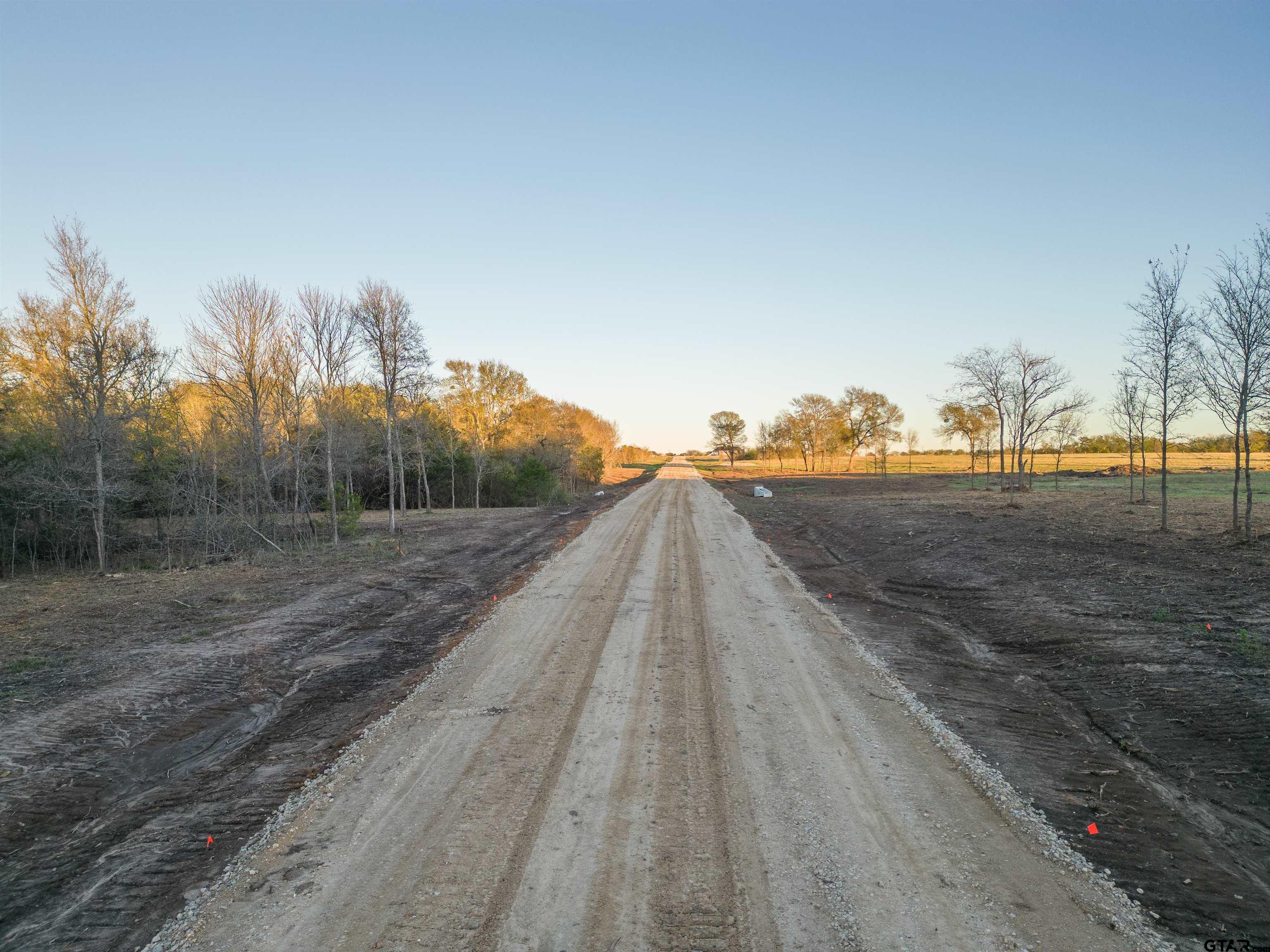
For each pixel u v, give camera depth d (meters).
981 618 12.95
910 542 21.17
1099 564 15.16
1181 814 6.09
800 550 22.19
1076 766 7.07
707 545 22.23
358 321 25.25
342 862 5.26
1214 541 16.52
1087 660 9.97
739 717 8.09
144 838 5.83
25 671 9.65
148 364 22.64
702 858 5.26
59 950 4.44
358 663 10.86
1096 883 5.00
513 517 33.88
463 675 9.73
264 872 5.18
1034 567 15.70
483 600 14.96
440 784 6.51
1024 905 4.71
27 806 6.34
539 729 7.78
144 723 8.27
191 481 24.20
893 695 8.88
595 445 70.88
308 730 8.20
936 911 4.62
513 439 50.88
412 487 46.31
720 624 12.38
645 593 15.00
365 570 18.28
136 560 24.09
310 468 27.44
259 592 15.31
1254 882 5.12
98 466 19.59
